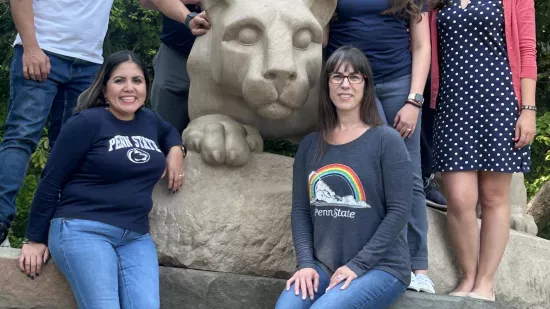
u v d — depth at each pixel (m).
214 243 2.58
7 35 7.43
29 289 2.38
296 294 2.23
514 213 3.67
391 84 2.76
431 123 3.28
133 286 2.21
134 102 2.33
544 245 3.31
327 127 2.40
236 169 2.73
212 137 2.69
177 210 2.61
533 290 3.15
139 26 8.07
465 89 2.78
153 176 2.34
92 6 3.09
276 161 2.82
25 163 2.81
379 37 2.73
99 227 2.21
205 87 2.81
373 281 2.20
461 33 2.80
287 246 2.66
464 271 2.89
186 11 2.83
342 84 2.34
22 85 2.88
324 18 2.69
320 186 2.33
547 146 7.12
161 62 3.27
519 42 2.81
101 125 2.27
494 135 2.74
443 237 3.02
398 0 2.68
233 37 2.51
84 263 2.15
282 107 2.50
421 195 2.72
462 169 2.77
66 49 2.99
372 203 2.28
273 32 2.44
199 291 2.53
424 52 2.77
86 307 2.15
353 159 2.31
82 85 3.09
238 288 2.54
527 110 2.76
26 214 7.47
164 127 2.56
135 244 2.31
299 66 2.50
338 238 2.30
